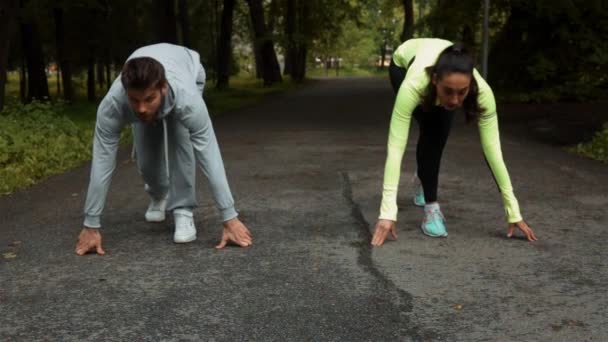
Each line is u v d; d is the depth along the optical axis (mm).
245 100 20000
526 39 16750
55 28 23375
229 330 2627
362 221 4320
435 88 3352
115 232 4125
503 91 16859
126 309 2855
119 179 6020
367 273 3279
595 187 5422
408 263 3428
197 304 2902
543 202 4852
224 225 3744
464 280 3164
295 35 32750
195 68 3725
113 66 28375
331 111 15367
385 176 3697
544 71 15742
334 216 4477
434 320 2701
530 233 3824
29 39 19578
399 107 3543
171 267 3412
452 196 5086
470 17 17141
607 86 16266
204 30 36375
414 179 5559
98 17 24172
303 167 6590
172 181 3836
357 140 9039
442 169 6352
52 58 27453
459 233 3998
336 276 3240
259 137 9609
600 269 3316
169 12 19016
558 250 3637
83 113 13891
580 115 12812
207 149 3551
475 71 3516
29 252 3713
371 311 2799
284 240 3891
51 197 5320
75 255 3641
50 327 2678
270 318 2738
